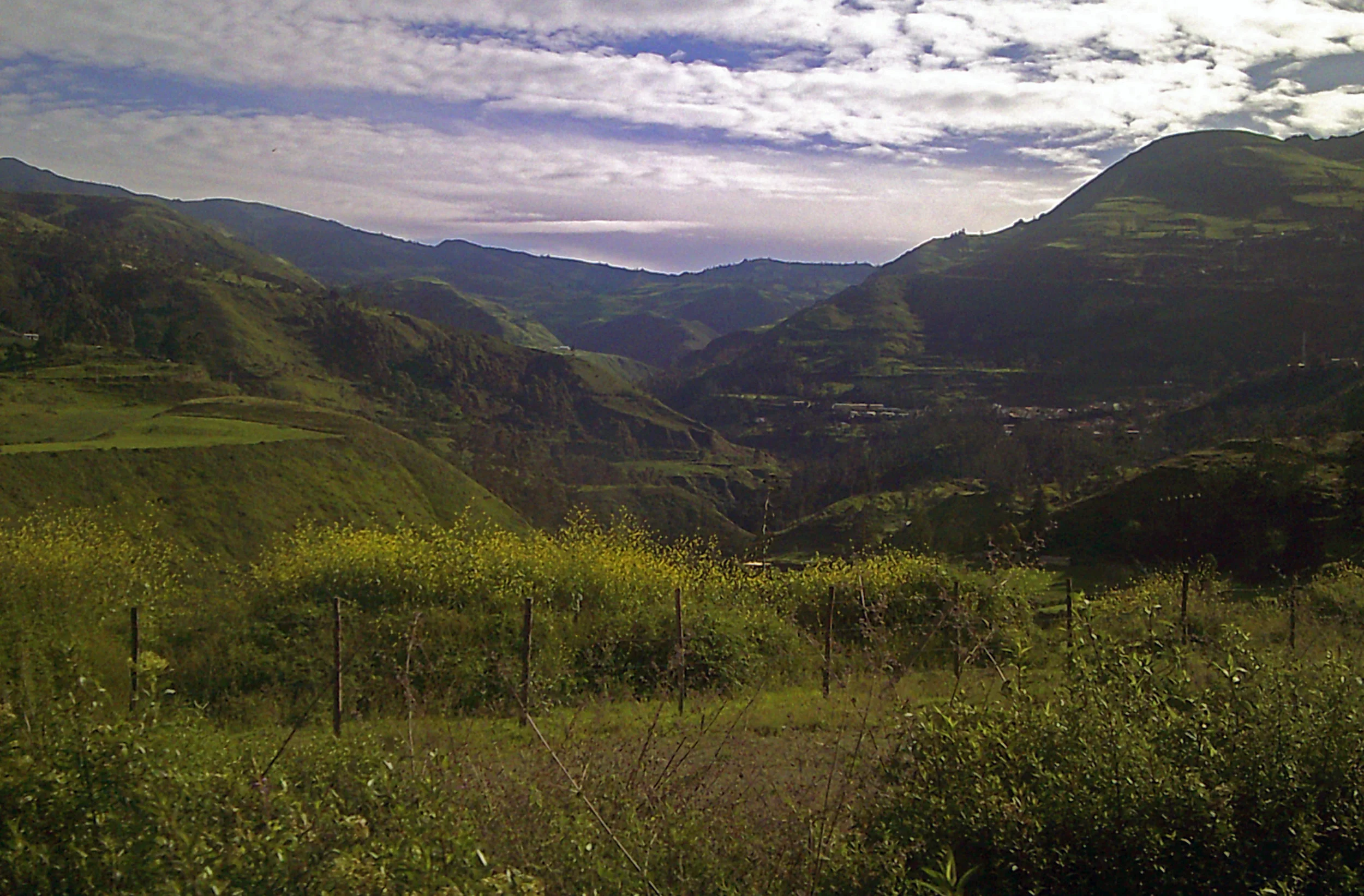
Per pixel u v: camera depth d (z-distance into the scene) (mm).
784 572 13758
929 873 3223
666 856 3641
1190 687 4406
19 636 8945
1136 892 3500
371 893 2775
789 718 6723
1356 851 3549
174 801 3062
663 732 5473
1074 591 15195
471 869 2984
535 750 4910
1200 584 14922
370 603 10898
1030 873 3549
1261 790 3650
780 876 3611
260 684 9016
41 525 13297
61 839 2941
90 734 3213
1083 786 3729
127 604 10617
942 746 4102
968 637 6098
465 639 9844
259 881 2717
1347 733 3789
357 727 7086
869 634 5734
